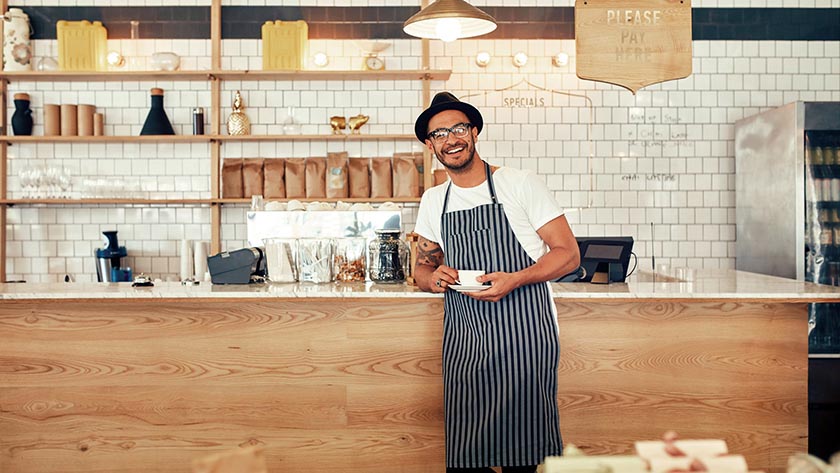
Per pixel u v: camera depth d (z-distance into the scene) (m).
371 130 5.59
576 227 5.63
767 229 5.05
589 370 3.34
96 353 3.31
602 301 3.33
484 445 2.89
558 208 2.92
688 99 5.63
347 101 5.59
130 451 3.31
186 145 5.57
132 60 5.58
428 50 5.43
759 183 5.17
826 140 4.68
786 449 3.34
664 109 5.63
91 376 3.31
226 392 3.31
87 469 3.31
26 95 5.41
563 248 2.85
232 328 3.31
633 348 3.34
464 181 3.00
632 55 3.98
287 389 3.31
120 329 3.30
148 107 5.58
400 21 5.59
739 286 3.46
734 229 5.63
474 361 2.89
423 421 3.32
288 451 3.32
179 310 3.31
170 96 5.57
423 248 3.21
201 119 5.38
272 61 5.38
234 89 5.57
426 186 5.36
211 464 1.14
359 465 3.33
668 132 5.63
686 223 5.64
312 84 5.58
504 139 5.62
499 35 5.62
